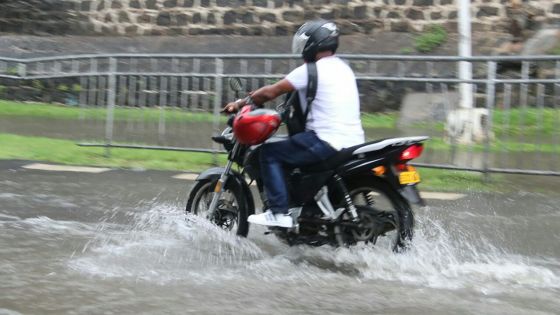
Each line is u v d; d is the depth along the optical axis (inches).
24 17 935.0
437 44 761.0
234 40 845.8
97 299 264.7
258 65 697.0
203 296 270.5
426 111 542.0
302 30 319.6
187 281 287.9
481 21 772.6
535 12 748.0
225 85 553.3
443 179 493.7
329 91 312.5
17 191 450.9
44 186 467.5
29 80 800.9
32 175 502.0
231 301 265.4
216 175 345.7
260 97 318.7
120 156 570.6
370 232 310.2
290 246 326.6
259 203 422.6
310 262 316.5
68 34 923.4
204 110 561.0
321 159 310.3
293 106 319.3
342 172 307.3
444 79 496.7
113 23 908.0
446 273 300.4
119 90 588.7
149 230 365.4
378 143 301.3
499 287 284.0
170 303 261.9
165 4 887.1
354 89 319.6
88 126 624.7
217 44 839.1
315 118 313.4
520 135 494.6
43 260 311.4
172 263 311.4
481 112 507.8
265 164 317.1
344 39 801.6
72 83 789.9
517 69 653.3
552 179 496.7
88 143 581.6
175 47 848.3
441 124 530.0
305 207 318.3
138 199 435.5
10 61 744.3
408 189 300.4
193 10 876.6
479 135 504.1
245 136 315.0
